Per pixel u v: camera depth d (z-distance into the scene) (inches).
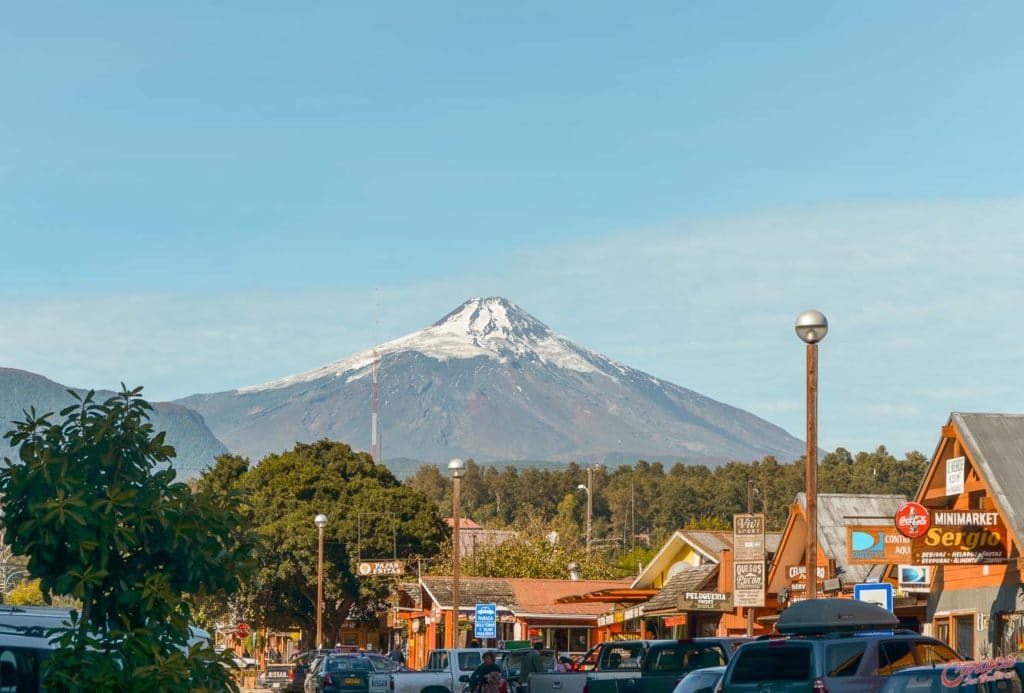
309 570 3602.4
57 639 542.6
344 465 3868.1
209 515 562.9
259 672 3302.2
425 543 3786.9
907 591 1434.5
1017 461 1316.4
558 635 2832.2
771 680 796.0
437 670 1589.6
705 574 2183.8
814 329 1067.9
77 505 535.2
